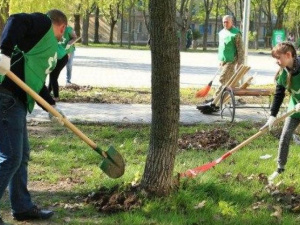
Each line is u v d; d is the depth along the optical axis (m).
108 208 9.25
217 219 8.88
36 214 8.91
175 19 9.08
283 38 34.56
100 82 30.25
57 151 13.66
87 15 84.12
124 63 46.09
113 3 82.06
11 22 7.72
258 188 10.60
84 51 65.50
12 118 8.05
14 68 8.10
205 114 20.45
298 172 11.78
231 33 20.19
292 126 10.92
